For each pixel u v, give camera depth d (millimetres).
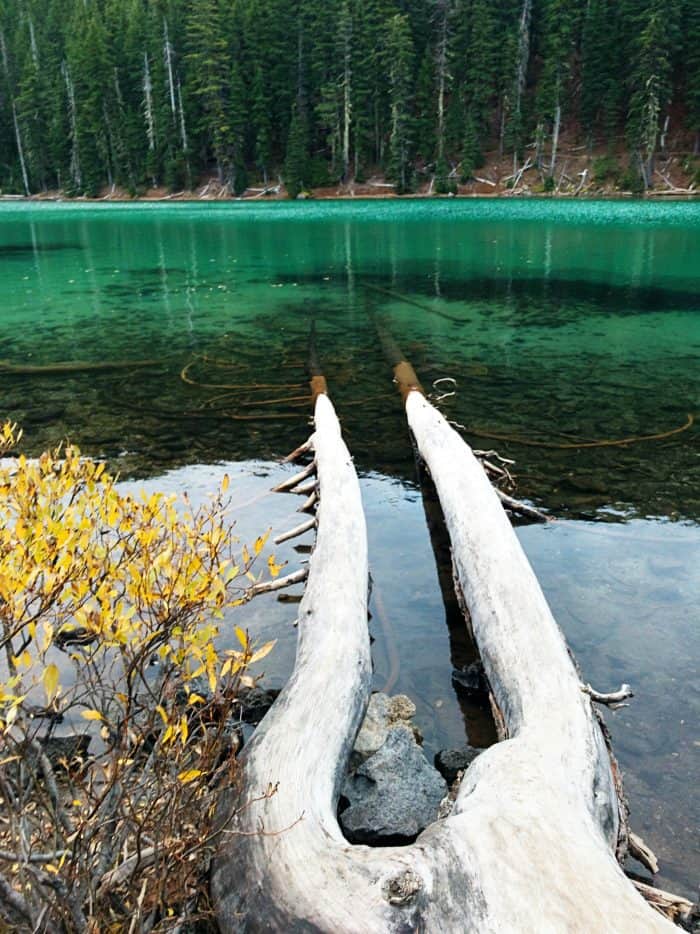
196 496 6062
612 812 2490
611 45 55969
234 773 2375
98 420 8242
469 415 8367
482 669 3865
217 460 6996
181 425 8078
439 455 6113
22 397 9188
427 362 10898
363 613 3834
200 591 2188
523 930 1768
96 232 34156
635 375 10062
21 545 2068
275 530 5492
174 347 12055
